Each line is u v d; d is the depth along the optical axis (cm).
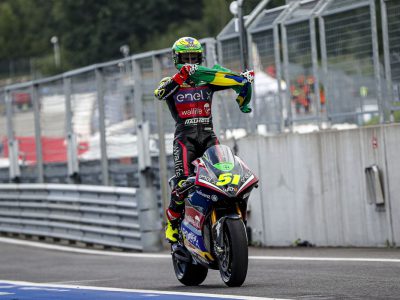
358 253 4700
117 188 6134
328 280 3406
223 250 3200
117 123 6725
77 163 7212
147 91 6431
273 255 4991
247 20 5928
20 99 7831
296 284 3306
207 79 3350
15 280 4366
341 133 5212
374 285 3142
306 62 5559
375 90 5166
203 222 3297
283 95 5756
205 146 3412
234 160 3241
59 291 3575
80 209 6538
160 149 6378
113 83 6725
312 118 5541
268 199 5734
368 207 5062
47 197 6919
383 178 4966
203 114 3409
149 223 5941
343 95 5394
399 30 4950
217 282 3709
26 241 7006
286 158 5591
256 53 5894
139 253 5862
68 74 7175
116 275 4334
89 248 6450
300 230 5516
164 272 4338
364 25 5162
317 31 5619
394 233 4919
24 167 7888
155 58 6303
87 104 7012
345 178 5203
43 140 7606
